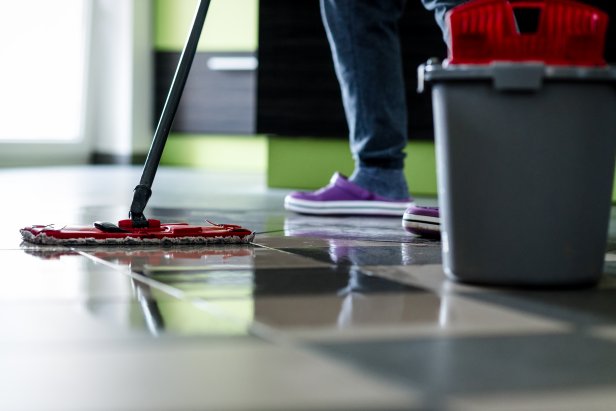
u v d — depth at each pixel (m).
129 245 1.54
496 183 1.13
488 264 1.15
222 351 0.77
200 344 0.79
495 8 1.14
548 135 1.11
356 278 1.21
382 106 2.40
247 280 1.17
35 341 0.80
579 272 1.15
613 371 0.73
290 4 3.64
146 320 0.90
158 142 1.60
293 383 0.67
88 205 2.56
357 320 0.92
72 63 5.78
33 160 5.45
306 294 1.07
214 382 0.67
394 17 2.35
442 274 1.27
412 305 1.01
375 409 0.60
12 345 0.79
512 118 1.12
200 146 6.00
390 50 2.37
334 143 3.68
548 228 1.13
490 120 1.13
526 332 0.88
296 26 3.64
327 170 3.70
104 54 5.93
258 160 5.82
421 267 1.34
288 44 3.65
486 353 0.78
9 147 5.18
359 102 2.41
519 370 0.73
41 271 1.23
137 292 1.07
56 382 0.67
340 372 0.70
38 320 0.89
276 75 3.67
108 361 0.73
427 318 0.94
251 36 5.66
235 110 5.75
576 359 0.77
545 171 1.12
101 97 5.97
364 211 2.42
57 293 1.05
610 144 1.15
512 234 1.14
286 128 3.67
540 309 1.01
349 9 2.31
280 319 0.91
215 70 5.80
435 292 1.11
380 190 2.45
